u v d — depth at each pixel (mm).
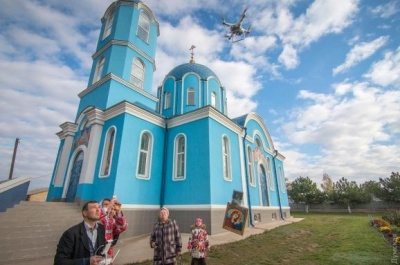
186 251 7988
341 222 18406
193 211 11633
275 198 20781
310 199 40500
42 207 10086
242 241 9766
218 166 12883
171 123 14695
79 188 11961
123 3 18234
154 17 19703
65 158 15188
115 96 14945
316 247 8961
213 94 21125
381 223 14031
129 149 12062
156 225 5098
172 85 20891
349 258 7137
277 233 12289
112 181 11086
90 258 2875
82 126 15180
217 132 13742
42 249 7613
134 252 7781
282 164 25328
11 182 9430
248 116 18484
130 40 17156
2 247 7055
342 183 39375
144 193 12094
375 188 36969
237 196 12992
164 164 13805
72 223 9578
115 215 4738
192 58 23703
